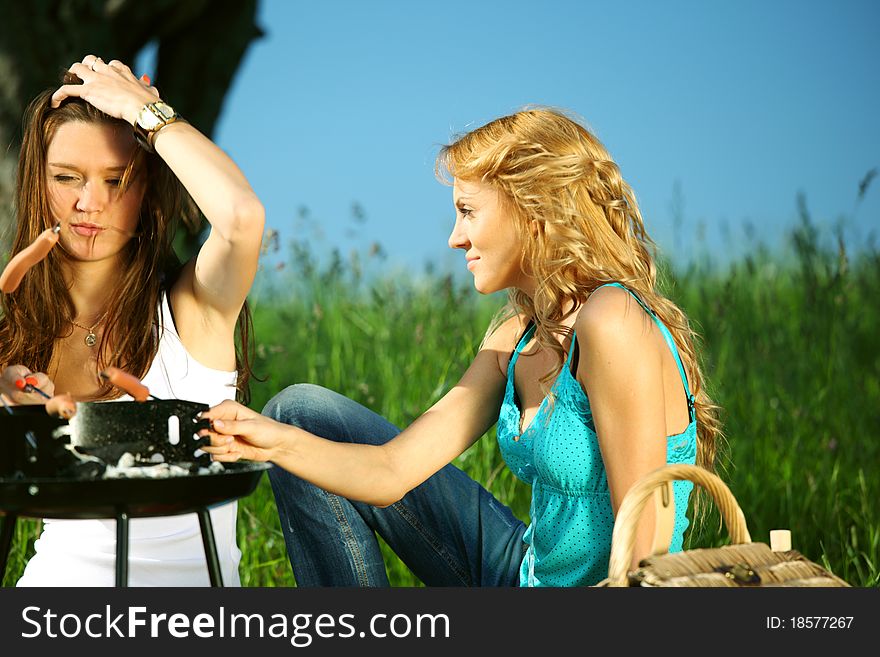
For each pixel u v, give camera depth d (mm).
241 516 14062
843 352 18922
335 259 19812
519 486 14852
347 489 9023
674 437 8672
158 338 9266
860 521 14406
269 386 18594
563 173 8867
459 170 9172
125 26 23109
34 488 6648
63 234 8953
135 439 7238
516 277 9352
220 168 8414
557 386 8773
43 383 8227
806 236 19469
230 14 24906
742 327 19844
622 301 8391
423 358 17922
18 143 20078
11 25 20328
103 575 9070
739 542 7566
